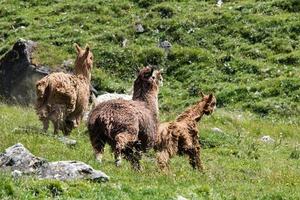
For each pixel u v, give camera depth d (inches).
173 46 2618.1
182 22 2741.1
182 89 2372.0
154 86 1035.3
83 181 789.2
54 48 2447.1
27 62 2292.1
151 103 1018.1
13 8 3090.6
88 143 1259.2
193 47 2610.7
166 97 2298.2
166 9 2859.3
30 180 753.0
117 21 2859.3
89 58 1386.6
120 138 944.3
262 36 2615.7
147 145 1001.5
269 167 1240.2
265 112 2129.7
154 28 2746.1
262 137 1684.3
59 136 1261.1
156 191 784.3
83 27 2805.1
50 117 1310.3
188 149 1063.0
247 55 2519.7
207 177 995.3
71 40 2667.3
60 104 1311.5
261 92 2246.6
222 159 1301.7
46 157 1022.4
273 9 2770.7
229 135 1560.0
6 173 784.3
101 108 984.9
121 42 2674.7
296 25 2640.3
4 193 698.8
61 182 755.4
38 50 2375.7
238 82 2349.9
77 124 1364.4
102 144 993.5
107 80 2413.9
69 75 1352.1
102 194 742.5
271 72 2377.0
